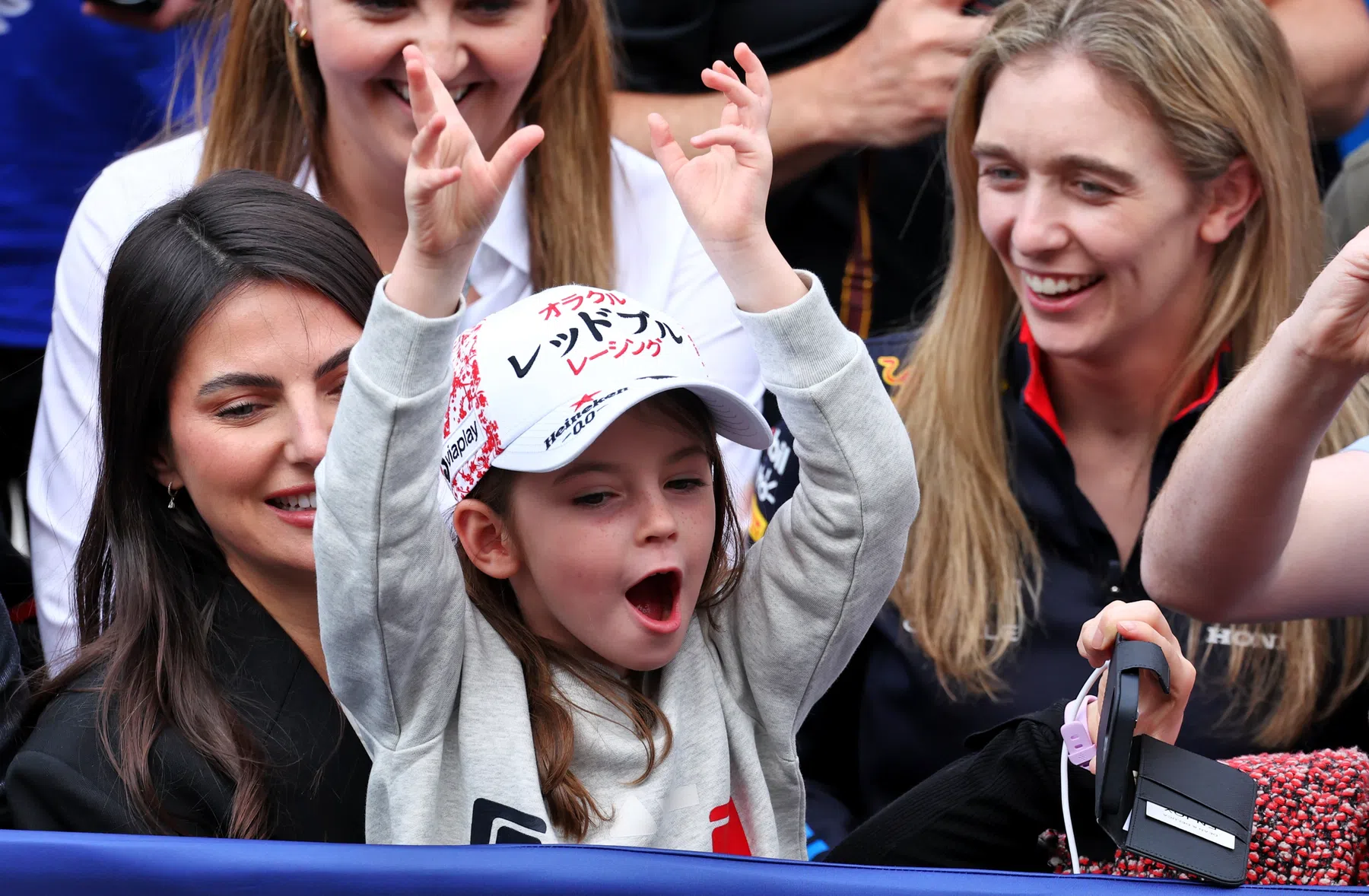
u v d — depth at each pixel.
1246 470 6.59
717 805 7.16
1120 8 9.29
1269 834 6.35
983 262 10.37
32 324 12.18
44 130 12.21
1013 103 9.49
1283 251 9.65
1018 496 10.04
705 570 7.36
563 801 6.76
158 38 12.36
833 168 12.45
